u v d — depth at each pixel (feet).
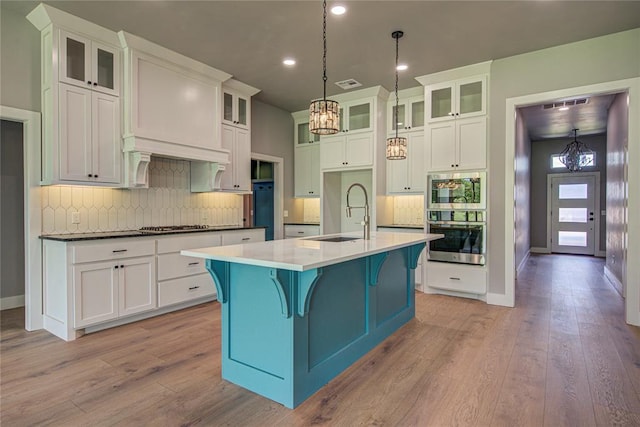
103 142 11.23
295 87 16.46
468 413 6.53
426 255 15.43
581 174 28.37
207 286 13.55
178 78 13.06
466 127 14.38
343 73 14.80
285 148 20.40
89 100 10.91
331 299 7.91
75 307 9.96
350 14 10.26
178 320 11.71
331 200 19.49
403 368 8.35
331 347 7.90
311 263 5.82
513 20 10.62
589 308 13.24
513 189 13.51
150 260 11.75
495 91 13.71
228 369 7.74
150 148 11.89
